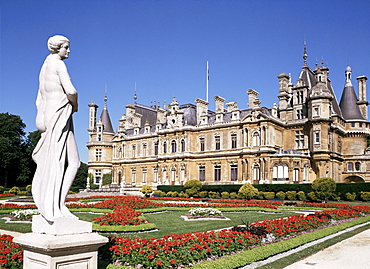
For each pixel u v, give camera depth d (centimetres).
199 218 2795
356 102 7231
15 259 1017
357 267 1267
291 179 5916
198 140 7300
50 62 788
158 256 1209
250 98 7344
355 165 6788
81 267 734
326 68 7212
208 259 1301
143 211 3309
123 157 8756
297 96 6800
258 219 2778
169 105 7775
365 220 2670
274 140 6375
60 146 769
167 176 7512
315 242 1734
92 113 9750
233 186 5900
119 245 1257
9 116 8225
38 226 758
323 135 6059
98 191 7631
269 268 1226
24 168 8231
